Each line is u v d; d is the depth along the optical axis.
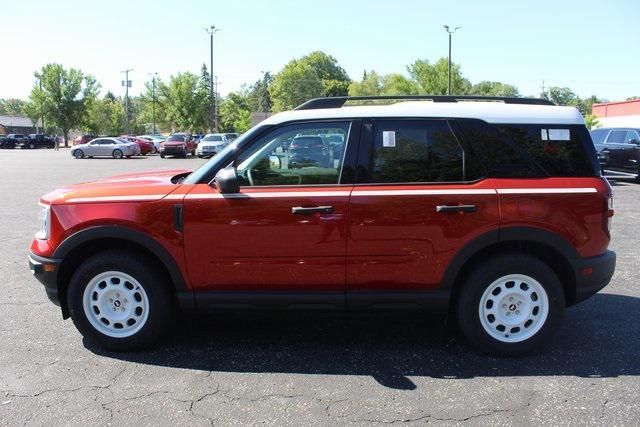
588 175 4.05
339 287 4.02
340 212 3.92
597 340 4.45
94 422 3.21
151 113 77.19
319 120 4.10
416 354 4.19
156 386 3.66
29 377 3.79
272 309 4.08
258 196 3.94
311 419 3.24
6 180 18.61
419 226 3.93
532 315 4.07
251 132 4.12
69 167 26.58
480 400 3.46
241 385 3.68
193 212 3.97
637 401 3.44
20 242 8.35
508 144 4.03
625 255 7.46
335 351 4.25
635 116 46.06
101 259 4.09
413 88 48.81
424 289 4.02
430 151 4.04
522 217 3.92
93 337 4.21
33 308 5.27
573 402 3.43
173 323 4.86
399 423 3.20
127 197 4.05
